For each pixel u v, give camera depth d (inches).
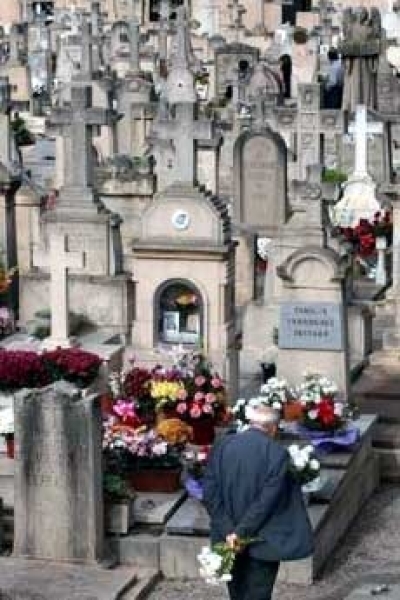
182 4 3725.4
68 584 645.3
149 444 719.7
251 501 566.9
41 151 2154.3
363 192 1421.0
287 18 4131.4
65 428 661.3
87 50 2190.0
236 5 3868.1
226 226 961.5
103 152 1792.6
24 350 911.7
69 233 1144.2
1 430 730.2
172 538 679.7
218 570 559.5
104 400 787.4
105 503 684.1
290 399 812.0
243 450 569.9
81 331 1098.7
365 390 949.8
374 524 769.6
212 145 1508.4
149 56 2906.0
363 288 1210.0
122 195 1385.3
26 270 1202.0
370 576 681.6
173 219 958.4
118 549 681.6
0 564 665.0
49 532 669.9
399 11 3646.7
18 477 668.7
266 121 1871.3
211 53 3267.7
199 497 709.3
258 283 1218.0
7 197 1208.8
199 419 766.5
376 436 851.4
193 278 951.6
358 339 1035.3
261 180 1316.4
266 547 569.6
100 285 1111.6
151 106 2030.0
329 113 1929.1
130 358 930.7
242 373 1043.9
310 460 700.7
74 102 1133.7
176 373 794.2
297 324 869.8
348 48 2284.7
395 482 840.3
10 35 2987.2
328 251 908.0
